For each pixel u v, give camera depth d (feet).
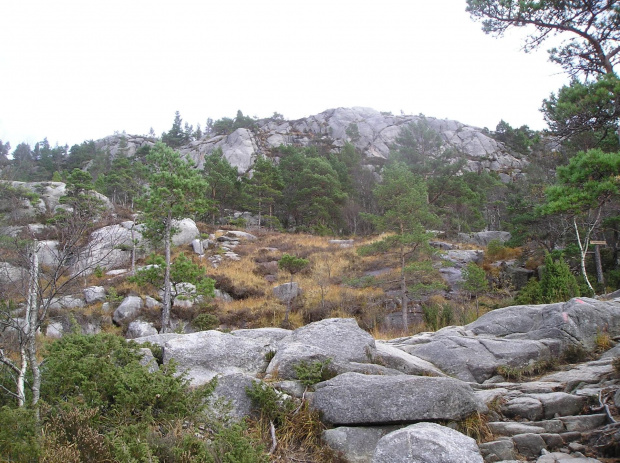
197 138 346.74
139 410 18.34
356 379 22.09
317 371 23.94
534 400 23.29
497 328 34.42
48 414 17.90
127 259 88.89
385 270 85.71
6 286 21.83
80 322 63.10
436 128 280.92
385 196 76.54
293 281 83.66
